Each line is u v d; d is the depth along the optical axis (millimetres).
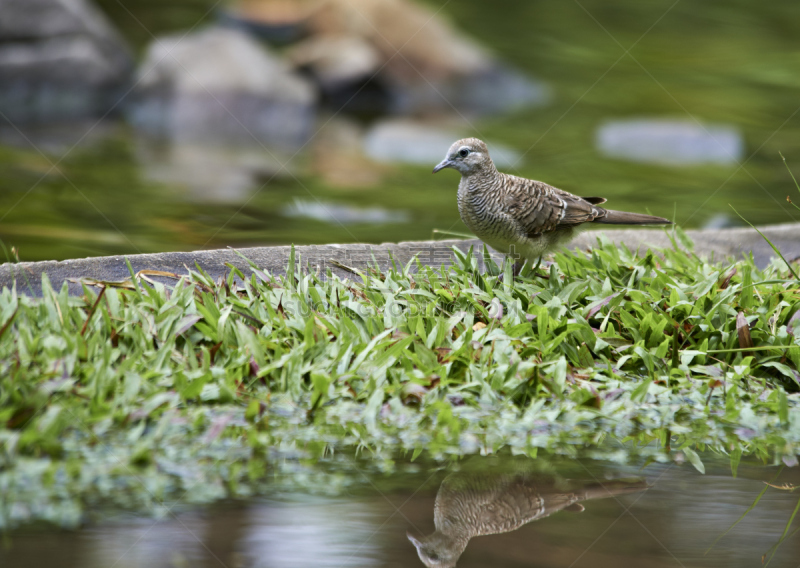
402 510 6086
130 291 8531
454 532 5805
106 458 6590
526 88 31797
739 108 27641
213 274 9742
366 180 19891
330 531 5754
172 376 7461
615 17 41625
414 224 15992
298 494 6270
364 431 7285
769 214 17016
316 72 30703
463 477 6633
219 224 15445
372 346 7816
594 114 27781
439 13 40250
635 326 8805
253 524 5816
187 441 6922
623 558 5488
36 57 26188
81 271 9320
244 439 7043
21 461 6465
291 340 8195
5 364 7094
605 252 10453
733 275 10133
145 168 19969
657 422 7707
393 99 31109
